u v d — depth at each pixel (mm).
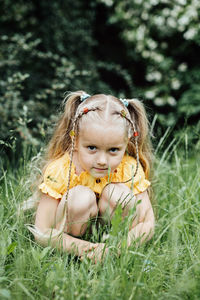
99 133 1682
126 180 1942
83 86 4605
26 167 2242
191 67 5430
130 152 2115
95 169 1757
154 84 5680
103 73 5672
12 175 2645
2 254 1630
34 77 4188
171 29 5227
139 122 2100
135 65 5844
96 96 1871
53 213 1874
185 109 4676
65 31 4809
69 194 1811
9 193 2287
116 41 5848
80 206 1790
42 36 4668
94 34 5734
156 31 5309
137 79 5855
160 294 1498
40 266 1603
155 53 5383
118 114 1767
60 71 3967
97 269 1613
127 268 1659
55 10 4734
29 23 4699
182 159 2803
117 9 5266
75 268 1700
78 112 1835
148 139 2207
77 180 1893
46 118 3678
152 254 1740
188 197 2223
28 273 1593
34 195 2039
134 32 5301
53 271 1601
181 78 5219
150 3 5027
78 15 4996
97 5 5500
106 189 1846
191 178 2498
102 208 1869
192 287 1479
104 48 5758
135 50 5523
